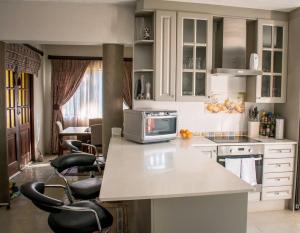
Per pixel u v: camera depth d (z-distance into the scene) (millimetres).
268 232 2895
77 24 3355
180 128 3689
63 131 5496
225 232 1692
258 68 3482
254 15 3432
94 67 6523
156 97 3262
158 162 2207
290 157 3438
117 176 1828
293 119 3498
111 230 2459
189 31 3348
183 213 1636
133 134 3033
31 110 5711
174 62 3262
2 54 3338
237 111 3811
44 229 2932
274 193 3438
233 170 3254
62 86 6410
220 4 3297
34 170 5109
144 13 3305
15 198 3777
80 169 2686
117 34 3408
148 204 1728
